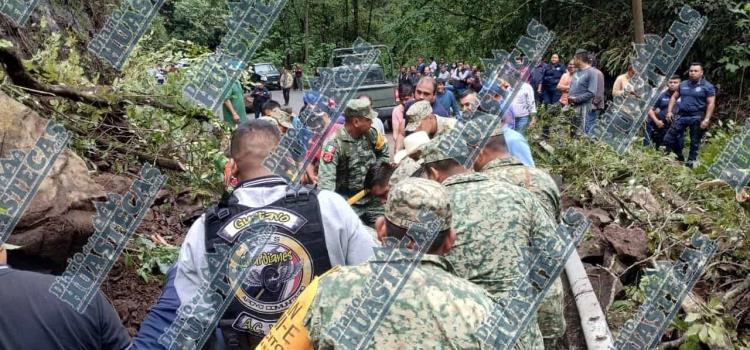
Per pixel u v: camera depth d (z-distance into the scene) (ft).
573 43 56.70
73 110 18.74
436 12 68.18
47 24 21.97
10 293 7.47
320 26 139.74
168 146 19.84
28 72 17.01
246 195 9.42
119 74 23.67
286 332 7.63
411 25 70.59
